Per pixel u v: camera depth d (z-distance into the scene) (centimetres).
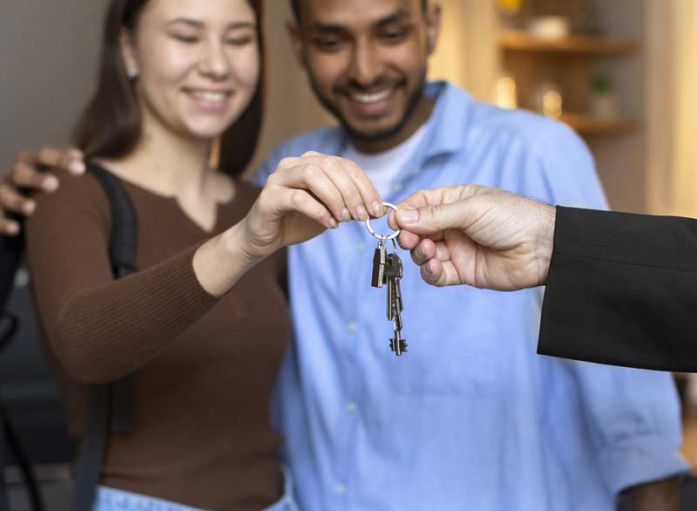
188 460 149
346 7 157
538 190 156
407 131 168
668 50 504
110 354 119
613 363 111
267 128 388
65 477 222
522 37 467
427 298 158
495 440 154
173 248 153
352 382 162
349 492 161
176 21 154
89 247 138
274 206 108
